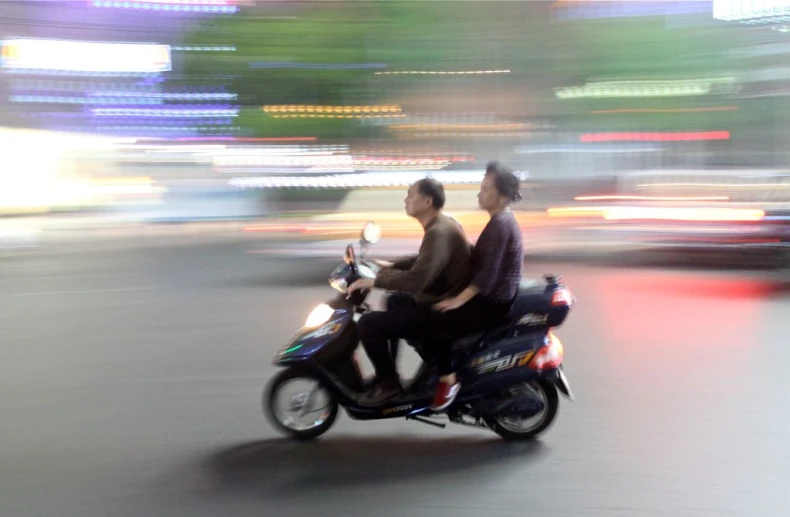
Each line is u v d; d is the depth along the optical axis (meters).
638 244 12.12
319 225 11.42
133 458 4.62
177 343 7.52
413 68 20.61
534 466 4.41
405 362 6.61
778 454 4.52
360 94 21.33
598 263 12.37
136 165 26.33
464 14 20.30
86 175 27.73
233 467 4.46
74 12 27.59
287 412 4.98
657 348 6.92
